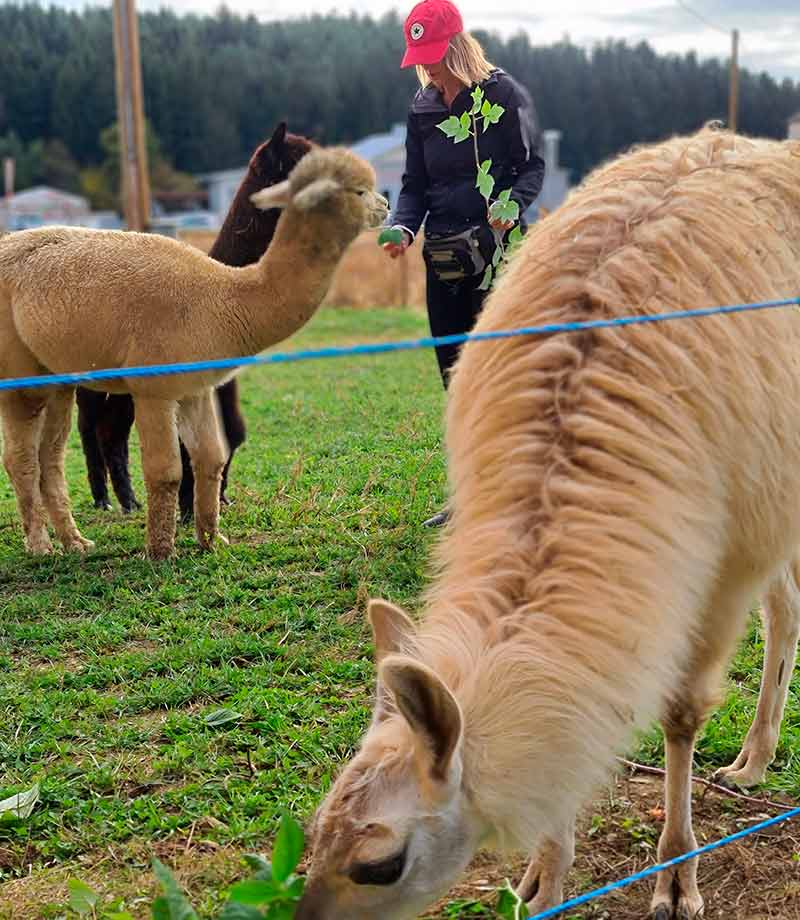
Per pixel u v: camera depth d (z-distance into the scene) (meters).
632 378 2.86
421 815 2.42
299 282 5.86
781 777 3.97
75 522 7.51
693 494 2.84
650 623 2.64
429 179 6.28
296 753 4.14
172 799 3.91
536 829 2.52
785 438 3.11
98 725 4.47
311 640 5.16
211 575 5.98
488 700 2.47
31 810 3.85
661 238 3.12
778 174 3.52
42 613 5.68
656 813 3.75
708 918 3.25
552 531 2.67
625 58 92.12
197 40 107.62
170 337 5.91
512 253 3.75
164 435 6.15
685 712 3.22
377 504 6.89
